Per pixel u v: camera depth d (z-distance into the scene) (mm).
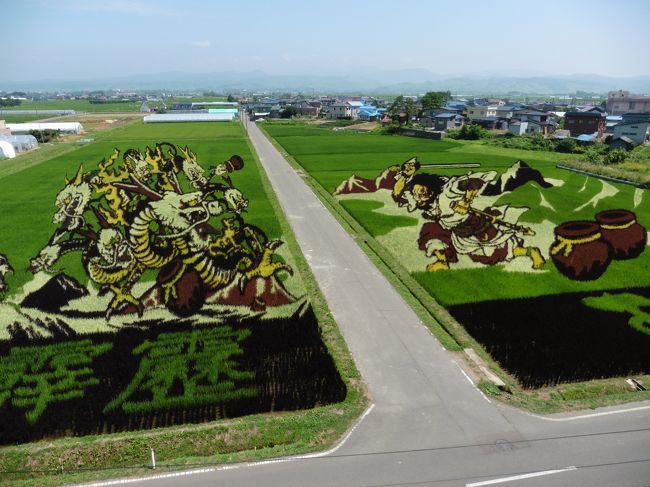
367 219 37562
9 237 32438
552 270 27688
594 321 22328
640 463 14125
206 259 22672
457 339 20781
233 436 15156
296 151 75625
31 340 20422
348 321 22422
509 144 84250
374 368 18812
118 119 147500
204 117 139625
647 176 51219
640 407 16516
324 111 171000
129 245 21734
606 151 73688
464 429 15461
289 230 34844
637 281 26328
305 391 17391
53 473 13875
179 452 14656
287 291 24641
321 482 13406
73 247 21438
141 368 18750
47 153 73000
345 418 15961
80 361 19094
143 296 22438
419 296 24672
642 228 25547
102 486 13289
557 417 16031
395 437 15117
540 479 13555
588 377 18281
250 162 62688
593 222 26125
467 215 27312
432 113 128625
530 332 21391
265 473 13719
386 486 13281
